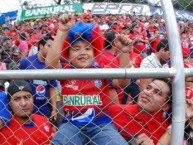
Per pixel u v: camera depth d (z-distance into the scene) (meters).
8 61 3.23
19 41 3.25
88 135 2.37
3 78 2.03
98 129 2.36
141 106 2.52
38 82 3.47
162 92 2.47
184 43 3.45
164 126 2.53
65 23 2.36
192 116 2.67
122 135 2.55
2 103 2.47
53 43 2.39
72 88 2.35
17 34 3.11
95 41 2.44
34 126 2.55
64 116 2.39
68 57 2.43
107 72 2.07
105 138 2.34
